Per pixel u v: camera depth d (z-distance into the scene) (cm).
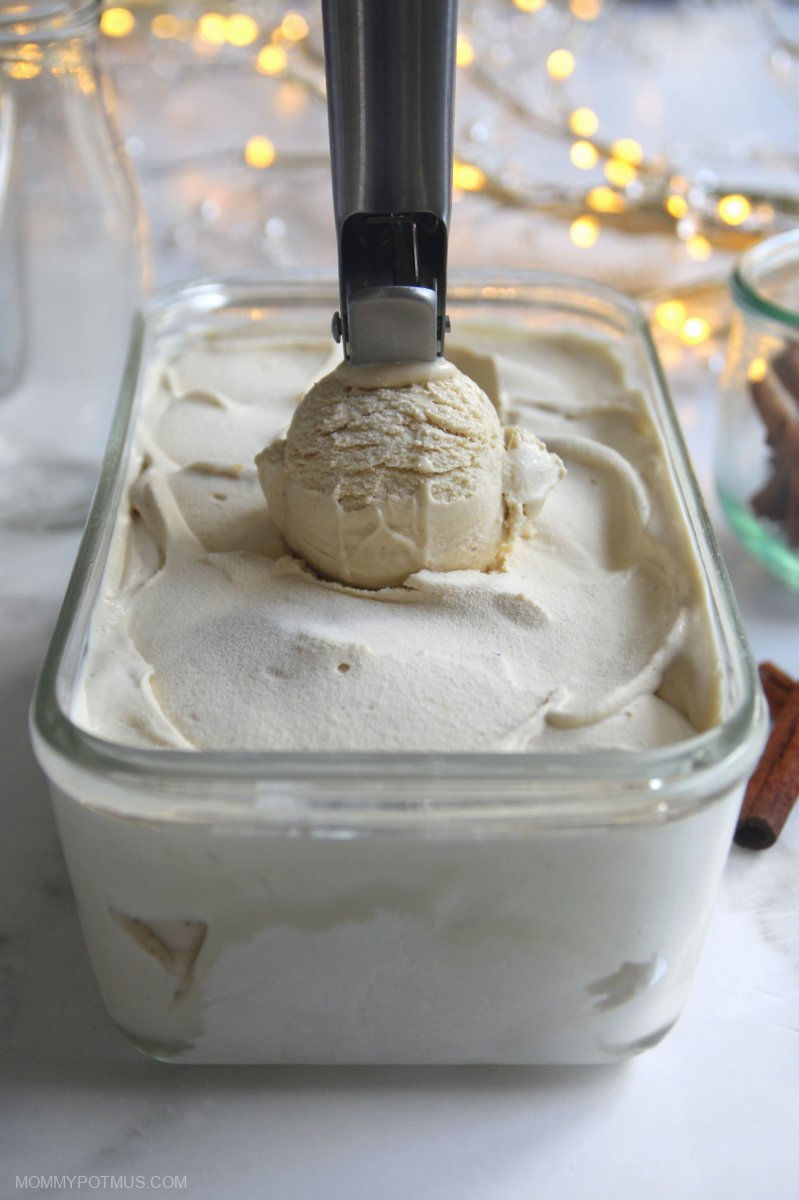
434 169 36
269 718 35
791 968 39
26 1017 38
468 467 38
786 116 82
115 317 54
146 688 36
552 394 47
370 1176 35
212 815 32
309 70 79
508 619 38
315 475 38
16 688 47
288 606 38
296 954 34
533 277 49
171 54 85
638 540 41
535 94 82
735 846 42
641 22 92
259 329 50
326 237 71
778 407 49
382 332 38
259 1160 35
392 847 32
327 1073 37
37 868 42
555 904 33
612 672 36
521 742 34
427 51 35
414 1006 35
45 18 50
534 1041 35
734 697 34
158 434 45
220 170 76
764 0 89
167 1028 35
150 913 33
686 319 62
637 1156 35
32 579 51
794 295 54
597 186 68
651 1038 36
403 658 36
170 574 39
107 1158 35
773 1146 35
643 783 31
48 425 54
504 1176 35
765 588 52
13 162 52
